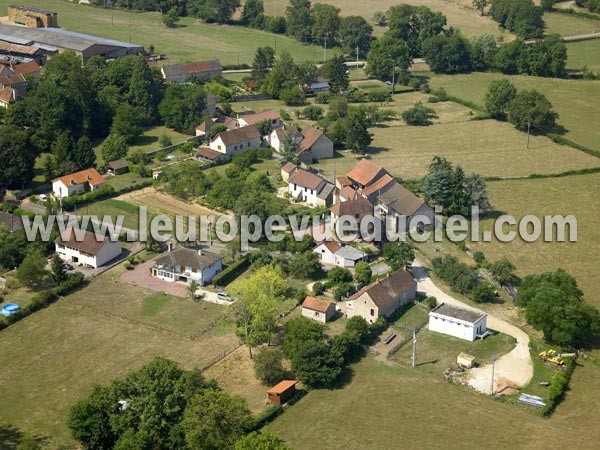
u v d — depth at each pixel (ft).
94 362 484.33
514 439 413.39
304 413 433.07
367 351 490.08
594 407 439.22
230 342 502.38
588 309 496.64
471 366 472.85
